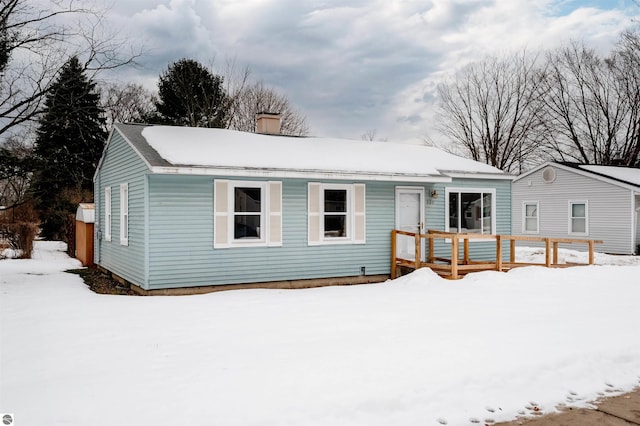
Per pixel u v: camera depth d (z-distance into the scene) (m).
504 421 4.77
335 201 13.31
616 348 6.79
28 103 13.62
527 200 25.83
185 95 33.84
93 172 26.53
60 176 26.14
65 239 25.27
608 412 5.05
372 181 13.79
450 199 15.21
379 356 6.12
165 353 6.22
